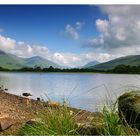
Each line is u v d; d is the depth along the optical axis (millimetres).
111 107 6168
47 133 5727
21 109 9781
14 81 31562
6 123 7223
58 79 38250
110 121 5809
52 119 6027
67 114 6176
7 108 9719
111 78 35781
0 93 13188
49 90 20328
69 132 5777
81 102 11906
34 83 28719
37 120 6348
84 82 30188
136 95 6570
